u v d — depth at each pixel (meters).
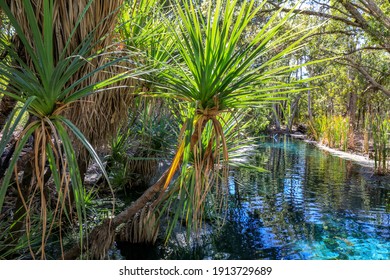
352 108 19.20
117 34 2.61
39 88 1.62
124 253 3.33
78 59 1.74
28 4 1.57
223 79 2.22
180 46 2.21
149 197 2.70
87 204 4.02
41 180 1.72
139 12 2.69
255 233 4.12
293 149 13.74
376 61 14.49
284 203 5.56
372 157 10.52
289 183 7.10
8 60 2.27
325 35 10.18
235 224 4.41
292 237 4.06
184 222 4.15
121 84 2.57
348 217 4.92
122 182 5.11
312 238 4.05
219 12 2.09
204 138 2.72
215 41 2.12
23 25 1.96
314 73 15.91
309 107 21.88
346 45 11.67
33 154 2.12
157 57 2.75
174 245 3.58
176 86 2.27
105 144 2.71
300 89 2.19
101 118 2.50
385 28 7.63
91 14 2.11
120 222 2.73
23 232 2.56
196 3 2.20
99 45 2.21
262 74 2.14
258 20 6.39
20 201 2.41
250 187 6.57
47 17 1.59
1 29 2.21
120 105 2.63
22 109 1.40
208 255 3.42
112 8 2.23
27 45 1.62
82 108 2.21
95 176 5.38
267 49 2.19
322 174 8.21
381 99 16.56
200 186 2.61
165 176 2.69
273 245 3.79
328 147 14.59
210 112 2.29
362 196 6.14
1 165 2.73
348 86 15.80
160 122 4.10
